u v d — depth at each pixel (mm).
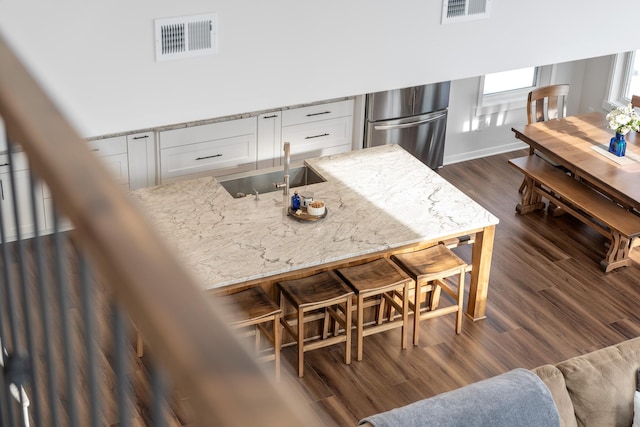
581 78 9102
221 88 3668
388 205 5930
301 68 3801
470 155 8812
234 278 5078
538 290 6582
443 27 4043
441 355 5816
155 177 7125
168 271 472
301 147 7660
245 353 423
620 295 6570
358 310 5562
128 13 3348
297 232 5570
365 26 3854
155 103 3559
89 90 3414
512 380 4113
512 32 4242
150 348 459
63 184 560
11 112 679
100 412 773
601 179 6816
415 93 7789
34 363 1167
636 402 4387
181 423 4859
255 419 391
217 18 3520
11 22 3184
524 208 7684
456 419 3854
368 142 7863
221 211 5766
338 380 5551
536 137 7551
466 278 6699
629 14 4500
